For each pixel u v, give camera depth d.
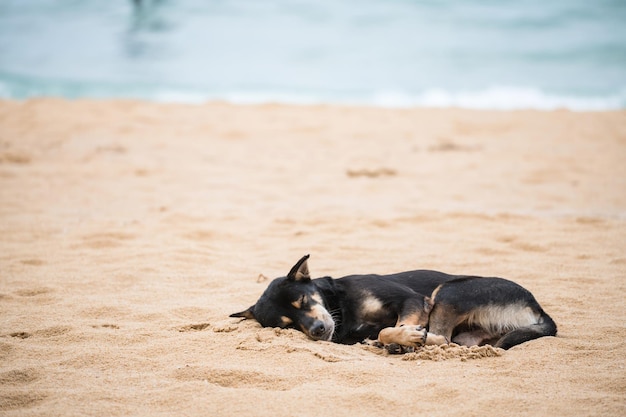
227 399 5.51
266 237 11.52
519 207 13.46
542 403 5.33
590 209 13.20
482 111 24.59
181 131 21.47
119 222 12.39
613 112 23.83
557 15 45.12
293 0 49.50
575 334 6.94
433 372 6.01
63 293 8.70
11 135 20.59
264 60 36.31
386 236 11.42
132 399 5.58
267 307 7.04
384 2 48.88
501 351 6.41
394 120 23.11
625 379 5.73
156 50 37.78
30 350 6.75
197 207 13.60
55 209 13.46
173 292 8.70
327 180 16.09
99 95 29.42
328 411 5.30
